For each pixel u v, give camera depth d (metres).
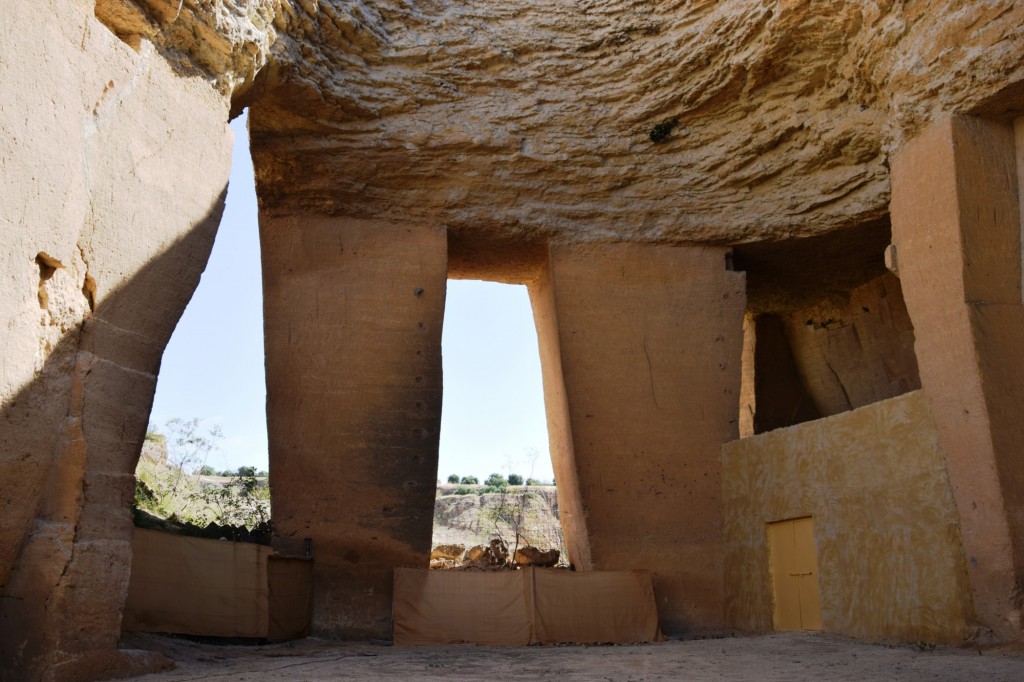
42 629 6.52
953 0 10.25
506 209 14.28
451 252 14.99
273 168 13.51
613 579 12.36
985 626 8.93
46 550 6.65
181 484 22.39
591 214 14.45
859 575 10.50
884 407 10.52
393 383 13.34
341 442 12.96
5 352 6.40
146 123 8.41
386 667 8.10
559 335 13.98
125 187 8.00
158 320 8.34
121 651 7.19
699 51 13.42
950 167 10.14
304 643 11.13
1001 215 10.16
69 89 7.23
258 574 11.04
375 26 13.57
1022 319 9.92
